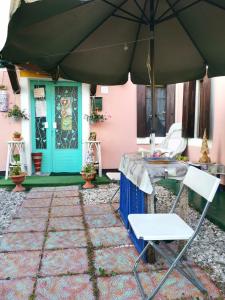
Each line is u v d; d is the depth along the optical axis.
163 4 3.21
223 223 3.17
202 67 3.94
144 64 4.20
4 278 2.17
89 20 3.11
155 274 2.24
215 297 1.95
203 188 2.03
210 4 2.95
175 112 6.28
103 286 2.07
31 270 2.29
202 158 4.70
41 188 5.03
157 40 3.73
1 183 5.08
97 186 5.17
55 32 3.00
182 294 1.98
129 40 3.71
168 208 3.88
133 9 3.28
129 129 6.18
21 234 3.02
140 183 2.48
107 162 6.17
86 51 3.70
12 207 3.99
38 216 3.61
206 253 2.62
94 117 5.95
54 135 6.06
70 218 3.53
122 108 6.14
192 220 3.45
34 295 1.96
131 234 2.91
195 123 5.61
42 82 5.93
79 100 6.04
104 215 3.65
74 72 3.94
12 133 5.79
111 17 3.32
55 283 2.10
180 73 4.14
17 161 5.43
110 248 2.69
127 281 2.13
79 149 6.13
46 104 5.99
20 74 5.59
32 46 2.97
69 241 2.85
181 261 2.46
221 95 4.63
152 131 3.30
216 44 3.45
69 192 4.77
